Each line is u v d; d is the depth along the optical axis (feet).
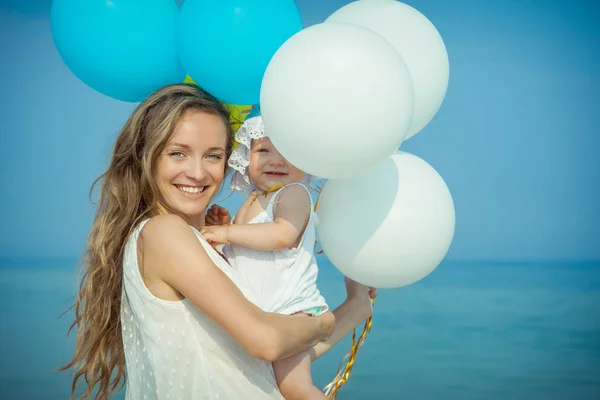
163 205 8.12
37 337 37.68
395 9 8.29
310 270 8.40
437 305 51.34
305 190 8.25
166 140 7.65
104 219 8.05
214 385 7.29
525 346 37.81
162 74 8.13
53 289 59.00
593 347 37.88
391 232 7.77
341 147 6.66
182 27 7.65
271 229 7.95
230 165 8.38
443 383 28.89
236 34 7.39
